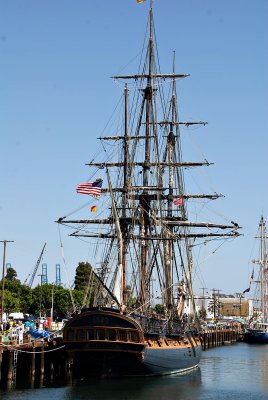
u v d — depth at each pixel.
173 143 129.00
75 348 86.06
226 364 127.56
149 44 113.25
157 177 110.62
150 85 113.00
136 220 108.69
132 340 85.19
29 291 189.00
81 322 85.69
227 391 86.94
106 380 87.50
